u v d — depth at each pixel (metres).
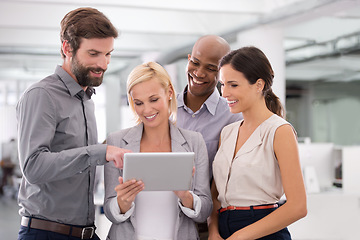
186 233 2.32
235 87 2.28
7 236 7.36
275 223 2.13
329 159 5.89
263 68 2.28
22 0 7.01
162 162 2.04
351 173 5.66
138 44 10.69
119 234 2.26
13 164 12.58
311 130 14.17
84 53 2.31
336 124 14.16
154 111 2.30
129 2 7.36
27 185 2.37
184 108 2.92
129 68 12.07
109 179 2.31
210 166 2.75
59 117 2.34
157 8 7.52
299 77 13.30
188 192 2.25
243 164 2.28
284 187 2.17
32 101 2.26
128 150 2.14
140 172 2.06
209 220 2.51
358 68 11.70
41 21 8.31
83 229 2.41
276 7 7.83
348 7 6.70
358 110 13.77
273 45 8.41
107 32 2.31
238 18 8.62
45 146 2.23
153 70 2.31
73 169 2.17
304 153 5.78
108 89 12.90
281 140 2.19
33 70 12.30
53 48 10.38
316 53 10.59
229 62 2.29
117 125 12.91
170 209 2.34
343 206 5.32
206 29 9.17
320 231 5.26
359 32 9.61
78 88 2.42
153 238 2.28
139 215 2.32
